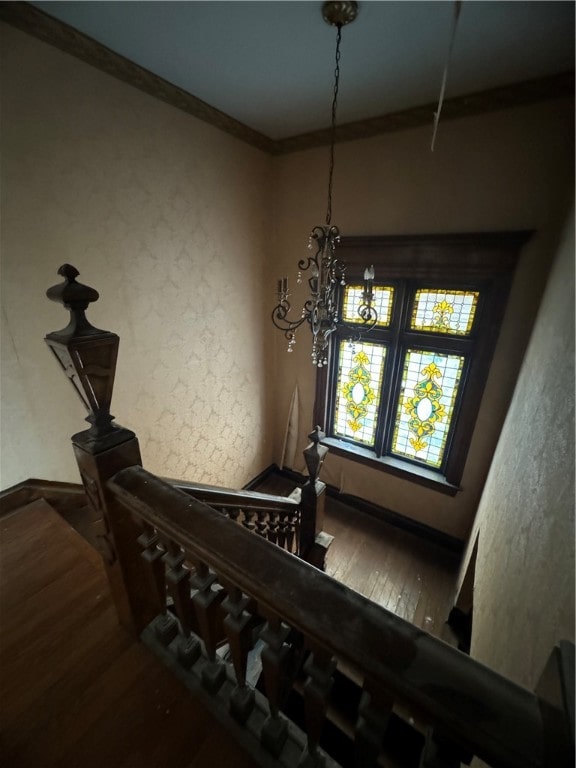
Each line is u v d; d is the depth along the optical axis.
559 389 1.04
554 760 0.36
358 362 3.47
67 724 0.95
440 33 1.66
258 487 4.19
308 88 2.18
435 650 0.49
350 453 3.63
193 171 2.49
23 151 1.64
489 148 2.31
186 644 1.07
